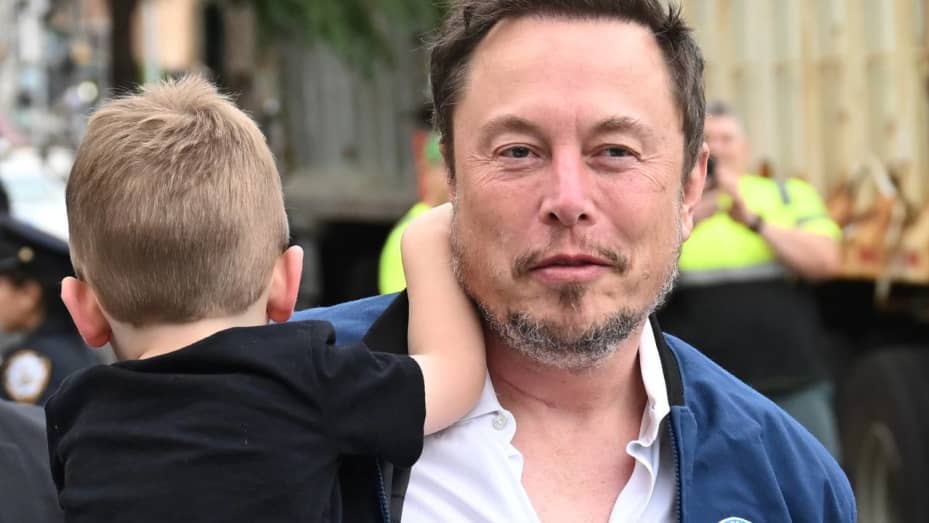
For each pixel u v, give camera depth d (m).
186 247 1.75
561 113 1.72
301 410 1.71
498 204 1.74
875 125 4.80
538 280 1.73
